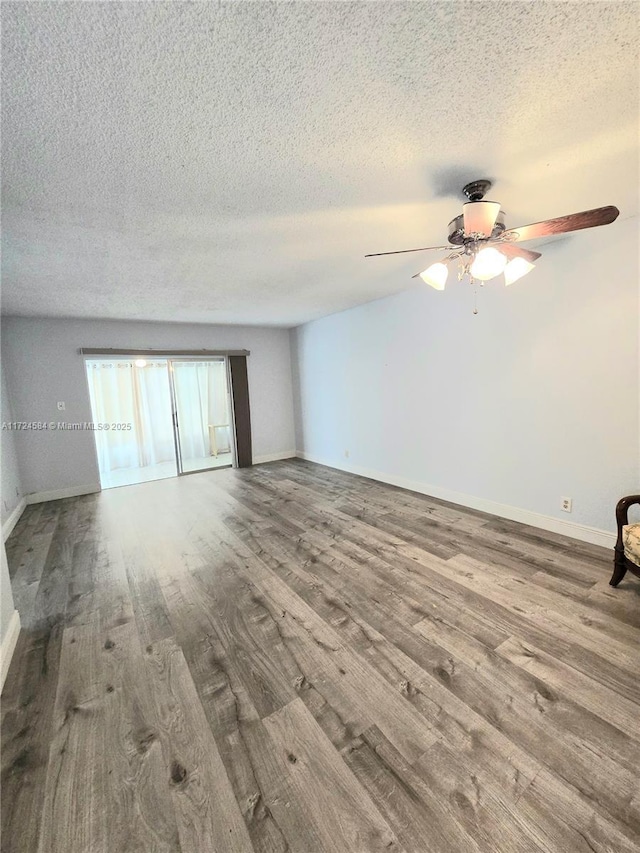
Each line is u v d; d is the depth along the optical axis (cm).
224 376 687
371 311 483
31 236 231
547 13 101
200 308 462
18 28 97
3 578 203
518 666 177
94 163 161
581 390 289
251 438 655
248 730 151
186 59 109
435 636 200
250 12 97
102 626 221
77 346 497
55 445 486
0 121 131
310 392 637
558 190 206
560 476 310
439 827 116
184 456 697
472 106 136
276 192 193
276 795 126
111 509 440
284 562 291
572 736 142
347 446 568
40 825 120
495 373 349
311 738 146
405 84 124
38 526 391
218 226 229
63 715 160
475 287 358
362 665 182
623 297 261
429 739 144
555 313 299
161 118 135
